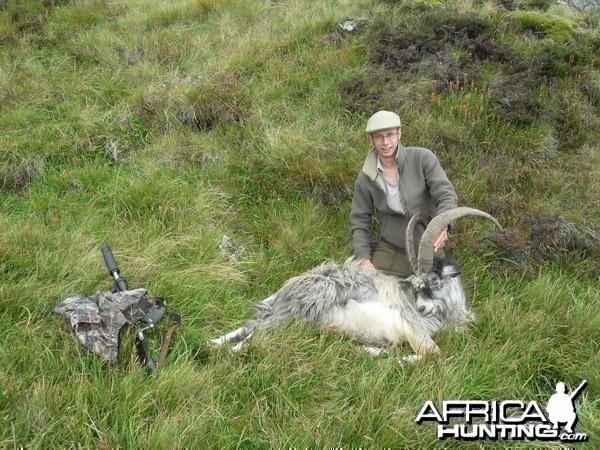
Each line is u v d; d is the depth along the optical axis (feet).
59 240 14.83
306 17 27.12
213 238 16.19
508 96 21.81
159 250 15.26
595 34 28.78
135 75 23.80
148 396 10.53
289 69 23.26
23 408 9.94
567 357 13.01
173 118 21.02
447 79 22.58
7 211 17.38
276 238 17.03
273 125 20.58
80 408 10.07
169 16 29.25
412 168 14.99
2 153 18.88
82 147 19.86
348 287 13.41
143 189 17.42
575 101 23.09
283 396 11.30
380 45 24.26
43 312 12.46
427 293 13.24
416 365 12.45
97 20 29.17
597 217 18.17
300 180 18.67
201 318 13.52
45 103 21.89
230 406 11.02
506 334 13.42
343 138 20.01
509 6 30.19
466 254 16.55
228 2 29.78
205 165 19.44
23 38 26.81
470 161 19.84
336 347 12.72
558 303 14.71
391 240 15.70
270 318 13.47
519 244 16.51
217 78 22.25
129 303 12.31
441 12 26.35
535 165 20.20
